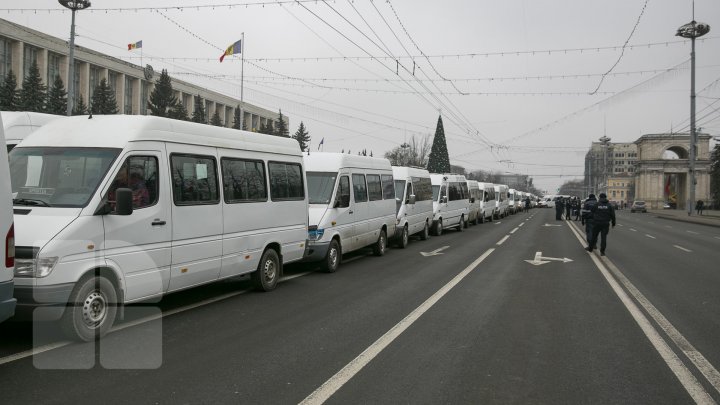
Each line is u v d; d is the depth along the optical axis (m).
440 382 5.02
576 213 39.81
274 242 9.62
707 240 23.47
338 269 12.41
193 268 7.50
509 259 14.58
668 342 6.51
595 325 7.31
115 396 4.50
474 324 7.27
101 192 6.14
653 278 11.63
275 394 4.63
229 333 6.61
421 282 10.65
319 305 8.37
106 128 6.78
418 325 7.17
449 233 24.42
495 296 9.29
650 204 93.69
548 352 6.03
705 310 8.35
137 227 6.53
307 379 5.02
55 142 6.68
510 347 6.20
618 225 36.22
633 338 6.68
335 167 12.55
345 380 5.01
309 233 11.40
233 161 8.52
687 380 5.18
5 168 5.05
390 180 16.25
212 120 65.12
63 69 61.25
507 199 47.03
